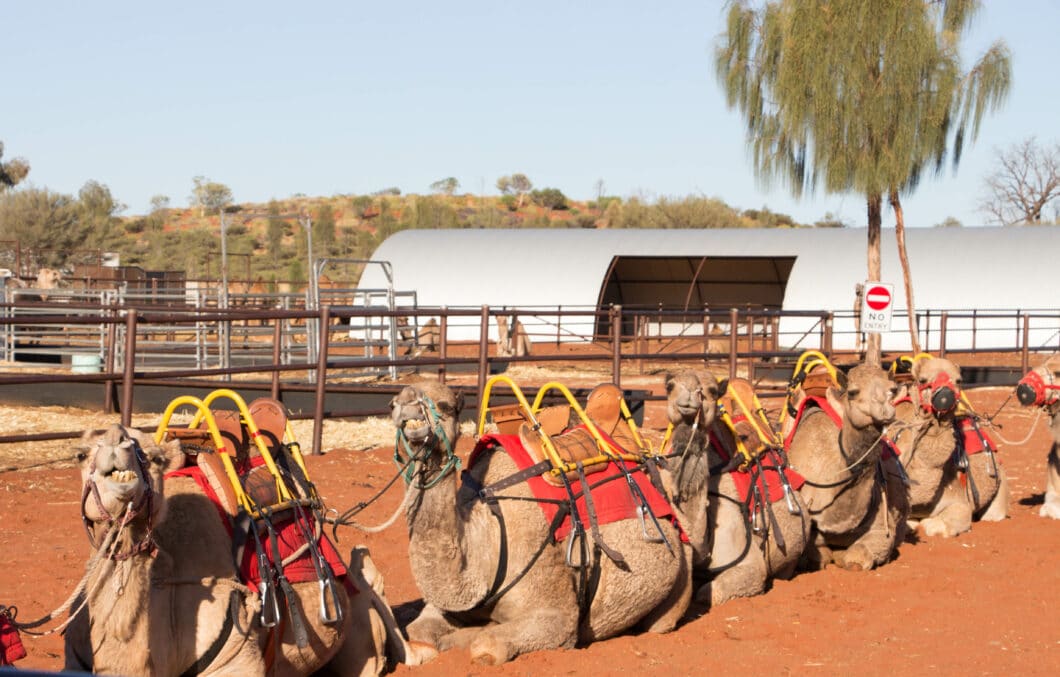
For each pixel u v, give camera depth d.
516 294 41.97
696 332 46.69
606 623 6.17
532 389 15.39
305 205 124.06
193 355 20.94
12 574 7.71
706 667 5.92
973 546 9.39
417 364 13.82
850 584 7.93
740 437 7.51
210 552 4.52
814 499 8.05
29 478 11.30
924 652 6.35
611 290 48.66
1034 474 13.71
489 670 5.57
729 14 27.02
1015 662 6.17
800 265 38.41
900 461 9.65
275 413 5.37
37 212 73.69
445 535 5.38
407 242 46.09
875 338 24.19
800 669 5.97
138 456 3.99
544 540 5.80
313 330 19.39
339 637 5.14
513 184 135.38
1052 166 74.69
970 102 25.52
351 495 10.95
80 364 21.25
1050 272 36.16
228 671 4.46
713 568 7.33
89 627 4.34
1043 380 10.68
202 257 89.94
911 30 24.27
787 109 25.47
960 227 39.66
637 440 6.68
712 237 41.47
